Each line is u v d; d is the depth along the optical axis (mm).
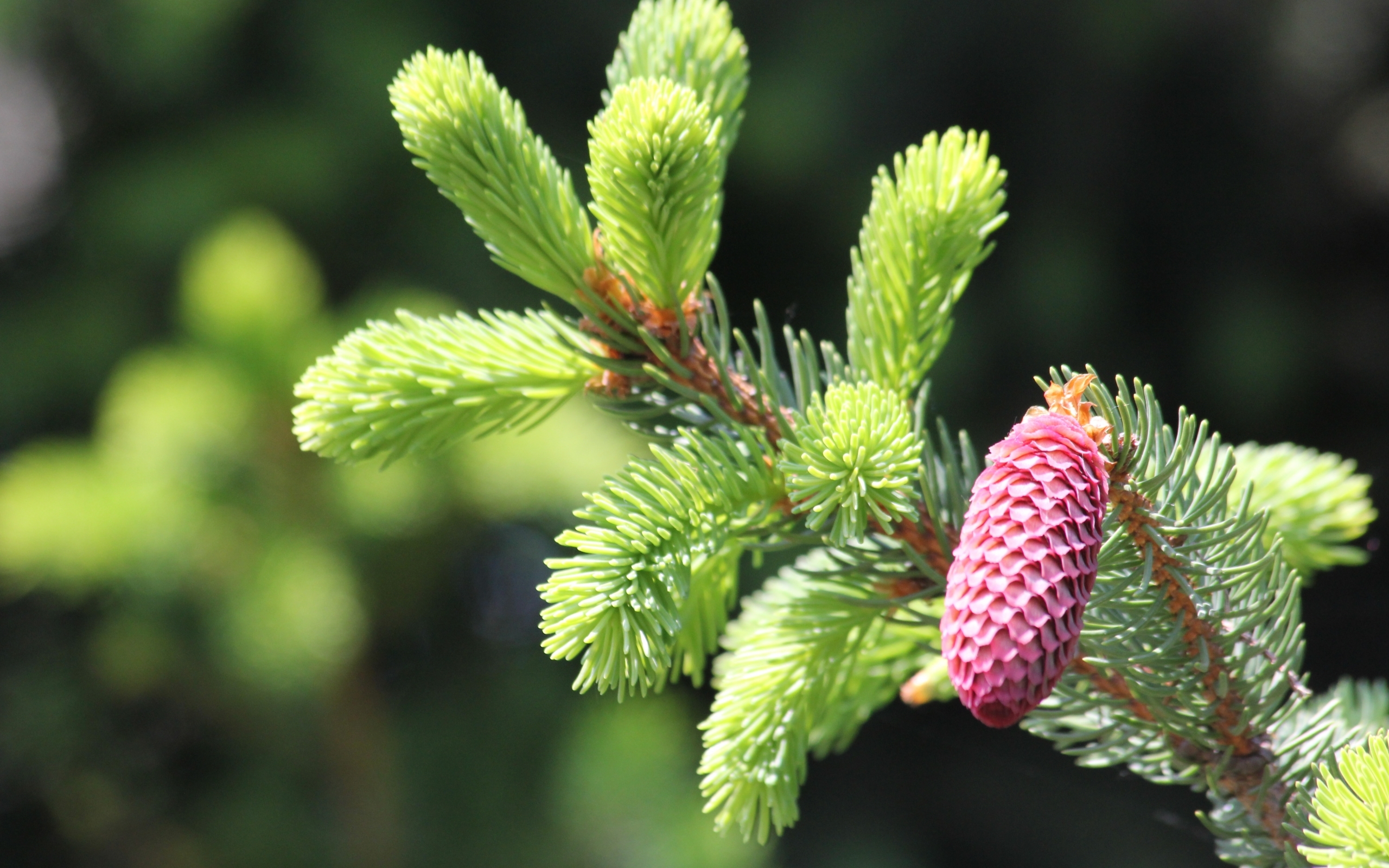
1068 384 700
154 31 2139
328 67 2207
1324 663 2258
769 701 730
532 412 742
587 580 701
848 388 706
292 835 1942
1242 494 741
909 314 739
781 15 2316
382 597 1857
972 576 680
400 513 1513
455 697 2271
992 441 2303
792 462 707
